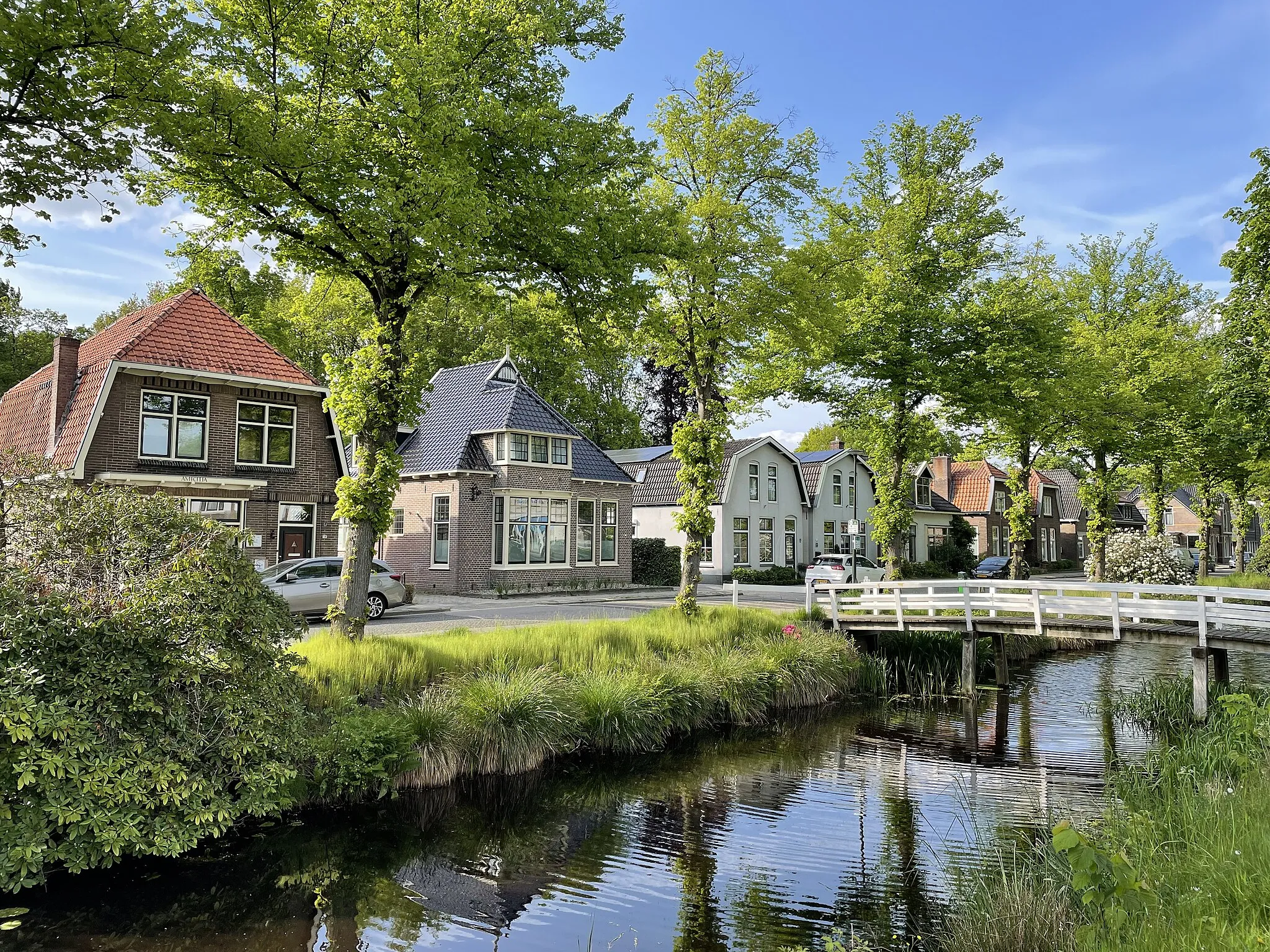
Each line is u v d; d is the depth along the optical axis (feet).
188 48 32.96
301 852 26.91
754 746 41.83
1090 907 18.39
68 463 68.69
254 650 27.50
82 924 21.59
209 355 76.59
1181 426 91.20
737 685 47.14
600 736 39.37
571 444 106.63
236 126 35.29
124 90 31.58
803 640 56.18
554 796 33.14
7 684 22.02
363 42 39.99
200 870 25.25
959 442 86.12
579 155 45.06
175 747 24.82
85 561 25.76
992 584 57.47
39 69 29.89
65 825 23.32
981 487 184.96
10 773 22.02
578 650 46.14
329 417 84.28
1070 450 98.94
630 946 20.70
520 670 40.86
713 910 22.72
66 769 22.25
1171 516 258.78
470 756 34.94
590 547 109.70
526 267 47.03
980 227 74.13
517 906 23.17
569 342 53.72
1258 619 46.11
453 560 95.25
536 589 100.68
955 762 39.09
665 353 63.62
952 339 74.13
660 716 41.96
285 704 28.19
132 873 24.82
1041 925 18.08
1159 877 18.13
